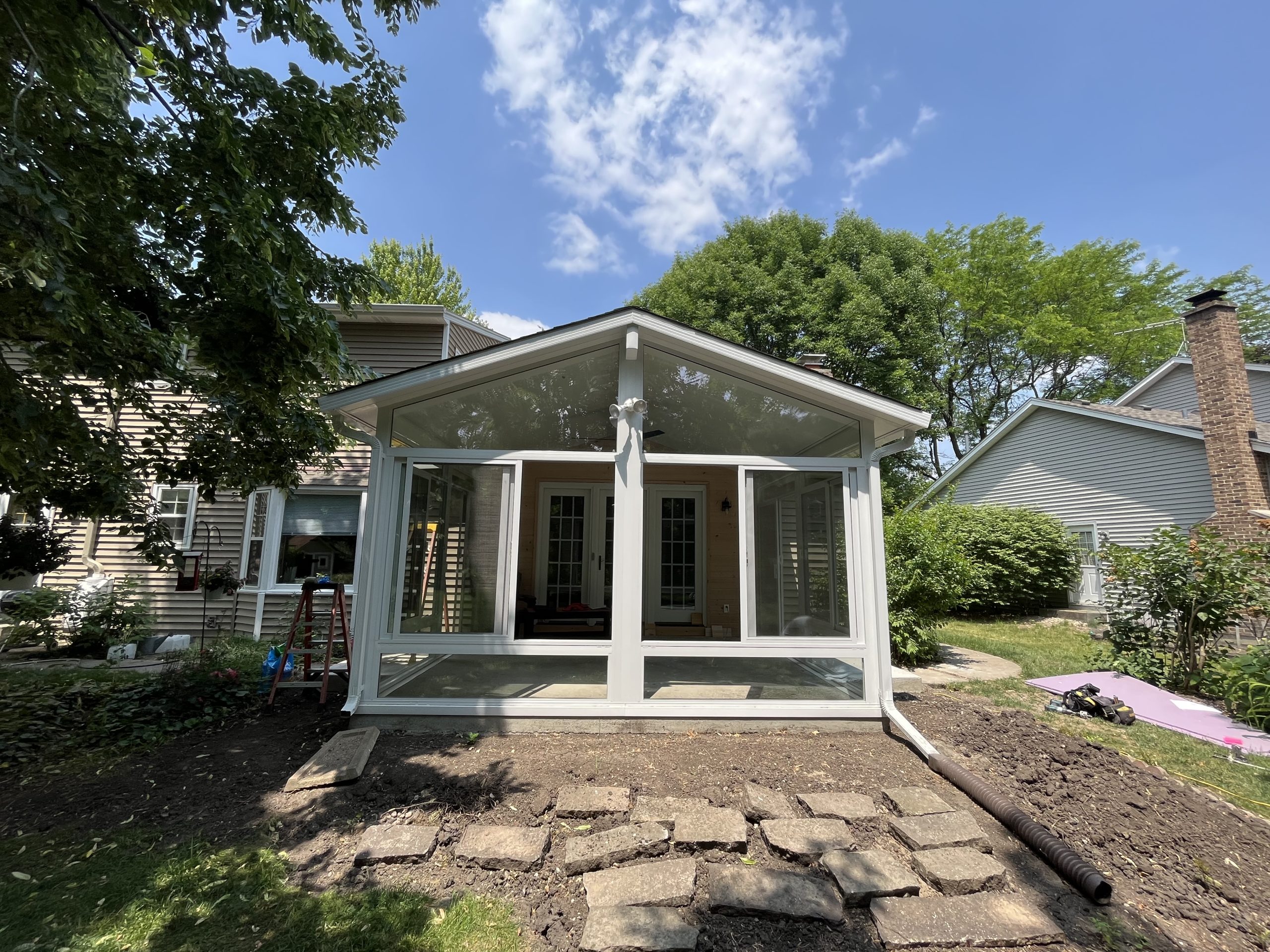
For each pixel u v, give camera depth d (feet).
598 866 9.23
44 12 9.57
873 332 56.18
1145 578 22.74
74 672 22.39
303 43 14.08
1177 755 14.82
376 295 17.49
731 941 7.69
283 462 19.21
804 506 16.55
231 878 8.86
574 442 17.21
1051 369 79.51
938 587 24.93
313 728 15.72
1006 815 10.62
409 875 9.05
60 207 9.20
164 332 14.98
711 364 16.80
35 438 11.57
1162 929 8.18
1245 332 72.74
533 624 24.08
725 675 17.80
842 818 10.78
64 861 9.35
